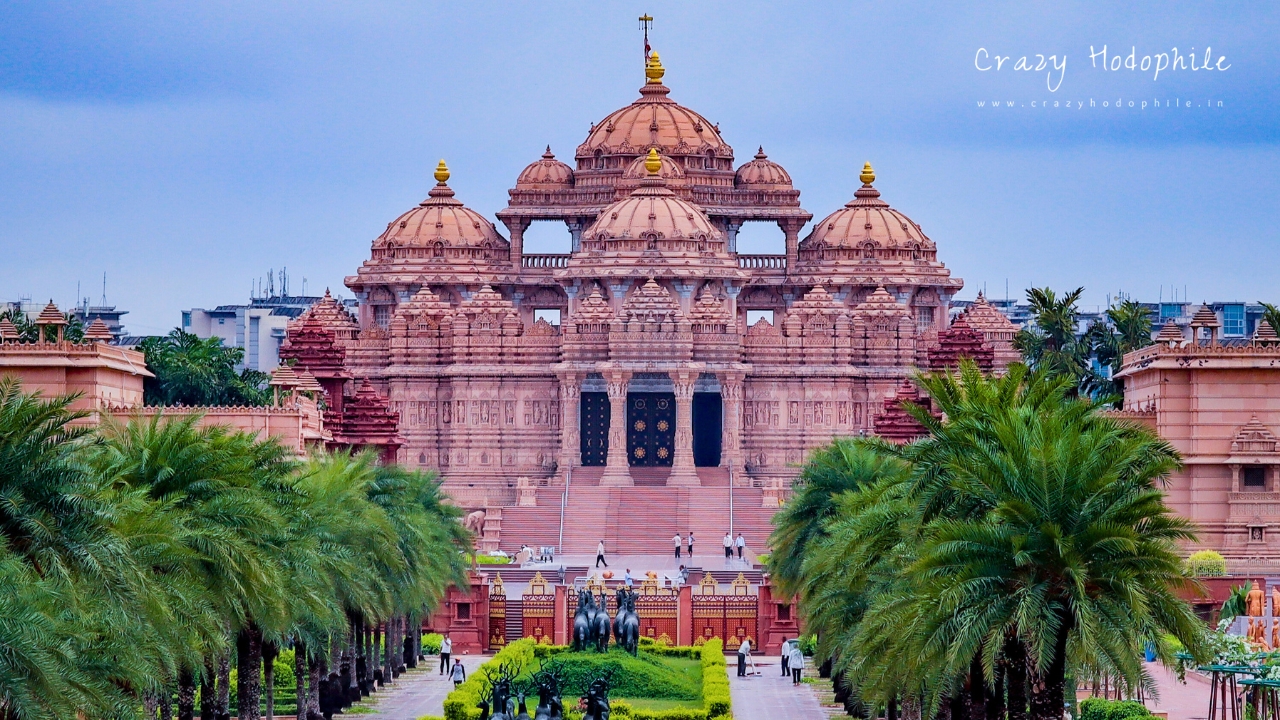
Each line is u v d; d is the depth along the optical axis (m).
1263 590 125.56
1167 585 75.56
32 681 64.19
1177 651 97.00
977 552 73.88
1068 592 73.00
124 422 119.31
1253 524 135.88
